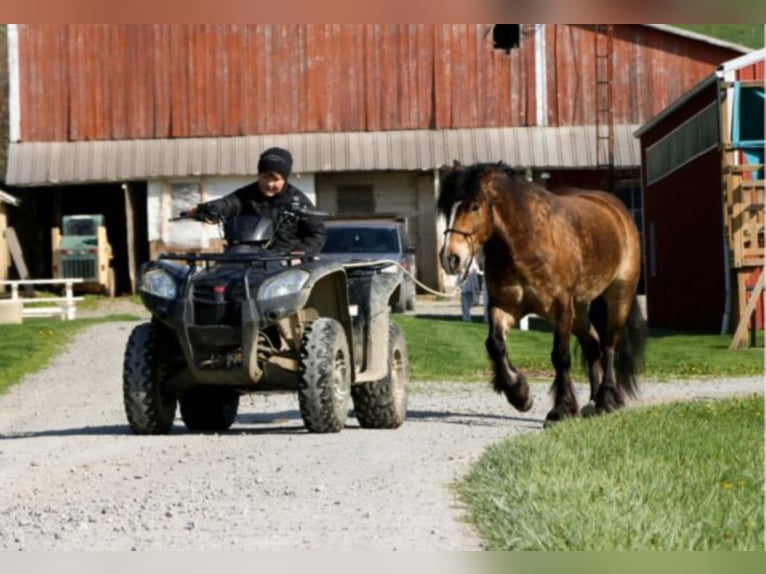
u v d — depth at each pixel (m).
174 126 48.16
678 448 10.77
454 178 13.99
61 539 8.04
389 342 14.24
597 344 15.73
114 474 10.55
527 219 14.08
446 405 17.83
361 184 48.59
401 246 34.28
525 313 14.52
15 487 10.08
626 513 7.88
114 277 46.31
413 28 48.16
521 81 48.19
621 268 15.58
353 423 15.11
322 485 9.69
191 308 12.87
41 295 44.94
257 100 48.16
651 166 40.03
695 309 34.91
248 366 12.85
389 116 48.16
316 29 48.19
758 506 8.23
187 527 8.30
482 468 9.95
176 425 15.34
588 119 48.34
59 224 48.97
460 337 28.61
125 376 13.23
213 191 47.97
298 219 13.59
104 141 47.97
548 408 17.27
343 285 13.63
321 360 13.06
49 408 19.17
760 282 27.50
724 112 30.31
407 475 10.09
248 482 9.95
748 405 14.66
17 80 47.94
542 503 8.18
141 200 49.03
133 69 48.12
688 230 35.50
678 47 48.34
